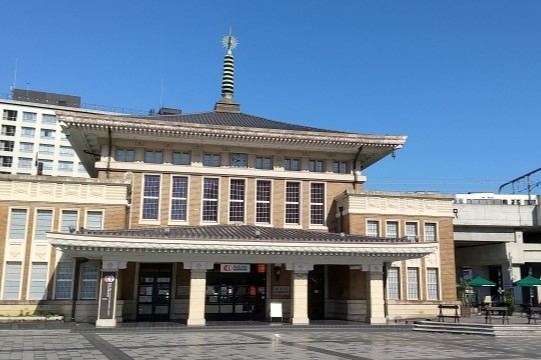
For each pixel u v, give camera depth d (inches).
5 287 1115.3
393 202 1353.3
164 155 1330.0
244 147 1373.0
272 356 661.3
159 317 1226.0
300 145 1382.9
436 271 1365.7
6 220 1135.6
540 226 1898.4
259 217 1360.7
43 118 3959.2
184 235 1053.8
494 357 673.6
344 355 677.3
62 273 1148.5
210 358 639.8
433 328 1072.2
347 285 1279.5
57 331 961.5
